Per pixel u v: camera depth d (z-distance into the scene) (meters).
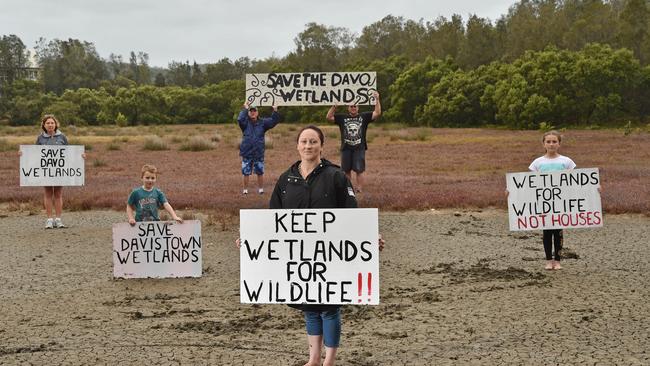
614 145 38.00
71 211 16.14
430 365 5.54
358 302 5.30
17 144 46.06
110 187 20.30
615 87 69.44
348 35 135.75
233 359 5.78
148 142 41.34
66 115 103.06
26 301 7.92
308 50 127.94
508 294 7.85
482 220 13.82
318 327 5.43
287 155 34.59
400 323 6.78
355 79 15.30
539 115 70.38
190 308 7.53
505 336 6.28
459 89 81.69
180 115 109.56
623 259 9.80
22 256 10.70
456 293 7.96
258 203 15.49
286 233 5.40
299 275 5.38
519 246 11.04
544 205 9.45
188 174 24.86
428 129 73.56
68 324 6.93
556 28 100.06
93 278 9.14
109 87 143.75
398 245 11.19
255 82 15.40
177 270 9.10
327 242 5.34
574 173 9.38
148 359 5.81
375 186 18.92
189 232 9.06
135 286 8.66
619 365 5.44
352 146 16.27
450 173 24.02
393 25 133.75
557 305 7.32
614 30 91.38
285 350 6.00
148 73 183.12
